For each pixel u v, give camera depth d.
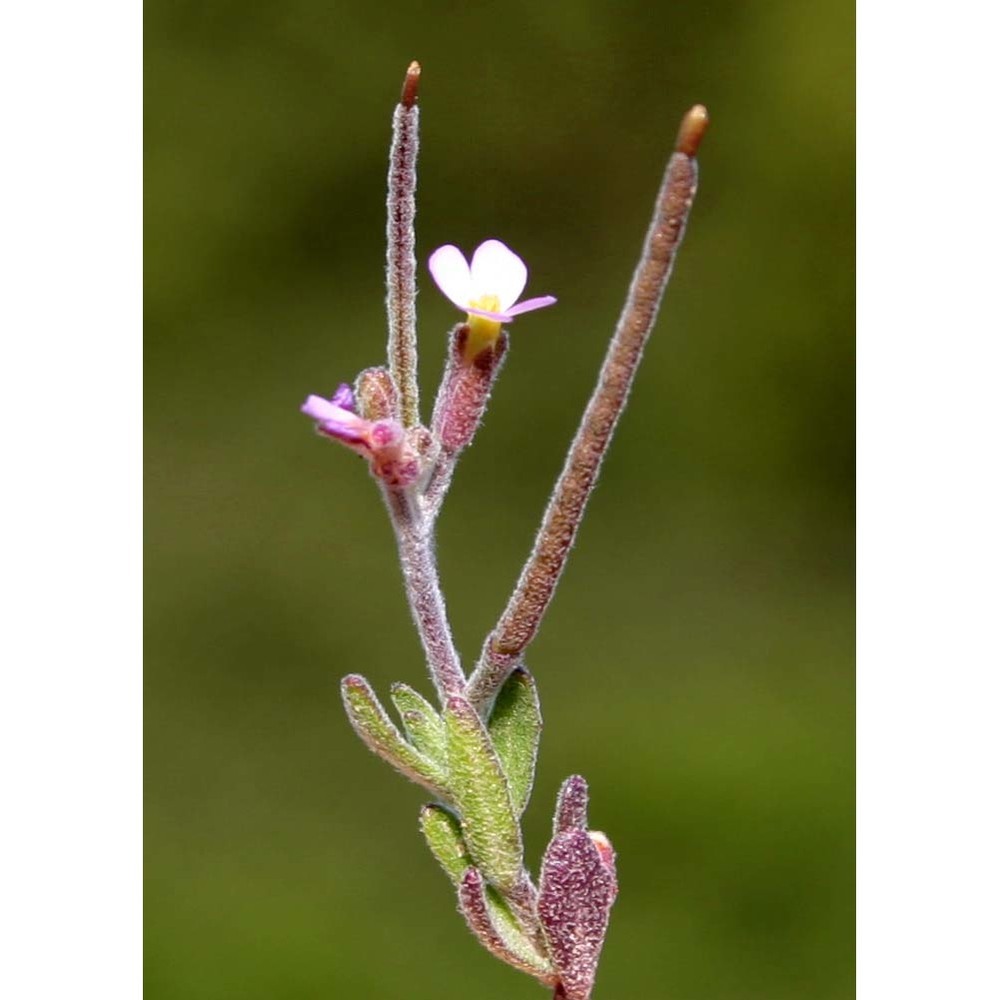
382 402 0.14
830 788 0.25
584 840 0.14
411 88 0.14
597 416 0.13
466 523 0.29
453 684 0.14
